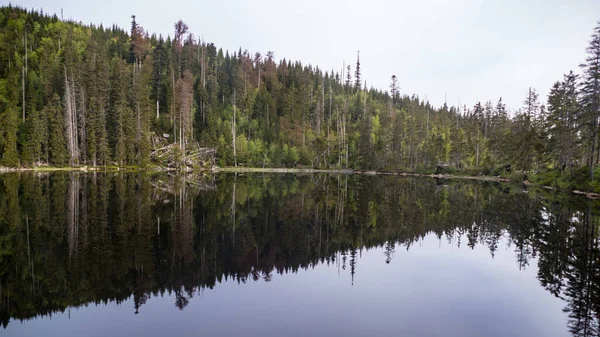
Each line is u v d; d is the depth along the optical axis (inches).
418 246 713.0
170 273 504.1
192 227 788.0
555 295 463.2
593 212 1154.7
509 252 674.8
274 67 5713.6
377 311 399.2
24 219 796.0
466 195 1642.5
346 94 5629.9
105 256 560.1
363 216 1027.3
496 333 353.7
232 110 4042.8
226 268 538.9
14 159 2400.3
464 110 5674.2
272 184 1996.8
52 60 3302.2
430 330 354.3
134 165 2805.1
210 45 5152.6
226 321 363.3
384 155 4033.0
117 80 3100.4
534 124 3009.4
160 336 328.5
